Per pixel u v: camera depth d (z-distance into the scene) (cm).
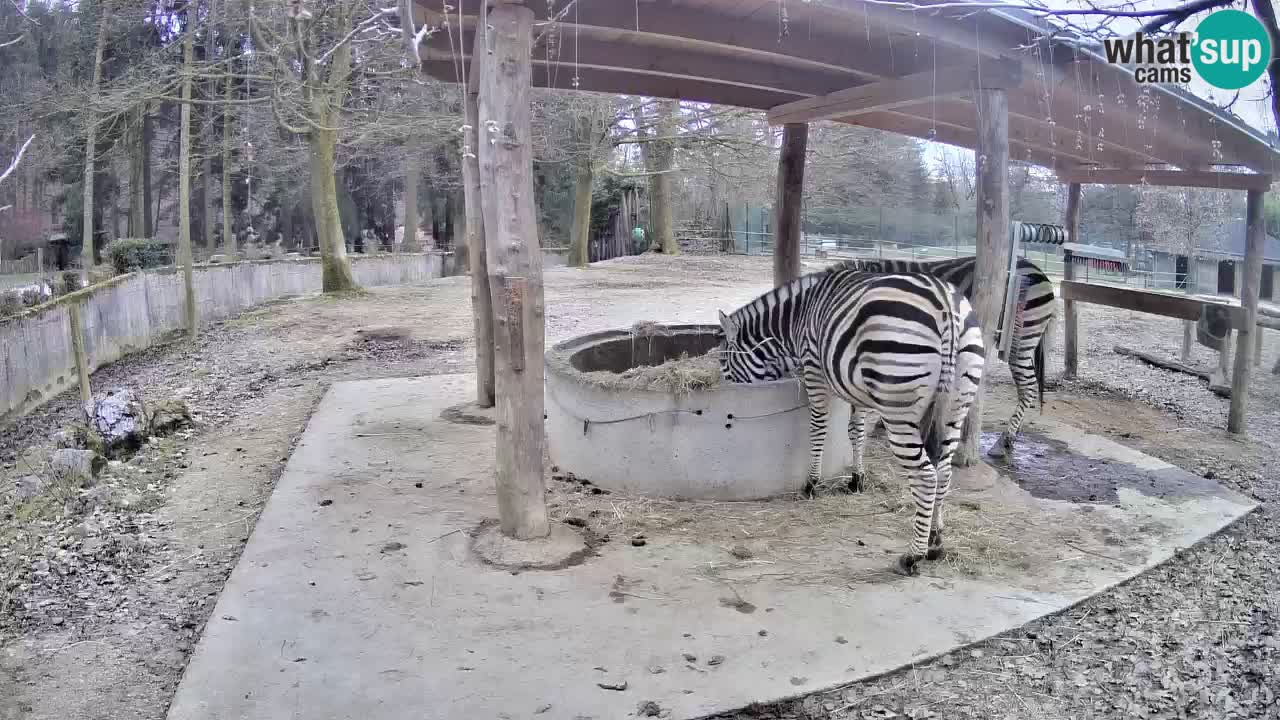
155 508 571
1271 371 1030
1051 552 474
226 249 2342
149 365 1195
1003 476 614
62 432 754
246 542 491
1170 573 451
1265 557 472
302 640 375
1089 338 1280
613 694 332
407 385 925
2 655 374
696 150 2478
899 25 483
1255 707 323
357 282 2125
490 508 544
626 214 3381
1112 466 639
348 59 1588
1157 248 1353
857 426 564
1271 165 693
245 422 809
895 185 2488
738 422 550
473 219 777
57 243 2514
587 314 1508
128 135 2112
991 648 372
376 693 333
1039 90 602
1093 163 997
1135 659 362
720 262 2633
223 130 2309
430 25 584
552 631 383
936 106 734
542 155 2419
